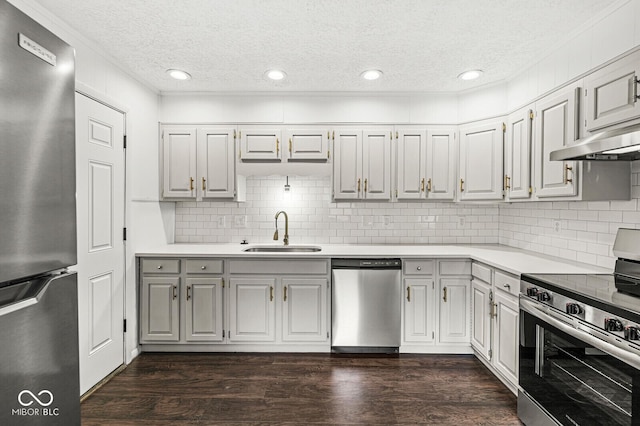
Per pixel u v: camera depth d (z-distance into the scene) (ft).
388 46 7.66
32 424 3.31
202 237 11.62
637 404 4.03
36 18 6.12
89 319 7.41
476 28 6.89
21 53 3.14
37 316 3.35
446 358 9.13
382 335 9.23
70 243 3.86
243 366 8.67
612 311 4.39
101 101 7.74
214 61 8.45
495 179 9.54
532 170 8.24
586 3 5.98
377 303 9.21
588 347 4.81
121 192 8.58
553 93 7.55
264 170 10.42
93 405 6.96
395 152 10.46
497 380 7.95
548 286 5.66
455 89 10.18
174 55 8.13
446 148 10.41
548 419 5.64
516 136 8.85
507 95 9.40
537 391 5.93
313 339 9.34
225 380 7.97
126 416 6.59
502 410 6.79
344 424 6.36
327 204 11.57
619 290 5.15
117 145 8.40
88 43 7.37
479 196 9.87
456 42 7.46
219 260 9.30
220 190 10.52
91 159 7.43
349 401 7.10
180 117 10.50
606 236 7.08
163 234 10.83
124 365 8.70
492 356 7.98
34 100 3.31
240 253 9.26
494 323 7.86
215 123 10.52
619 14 5.82
